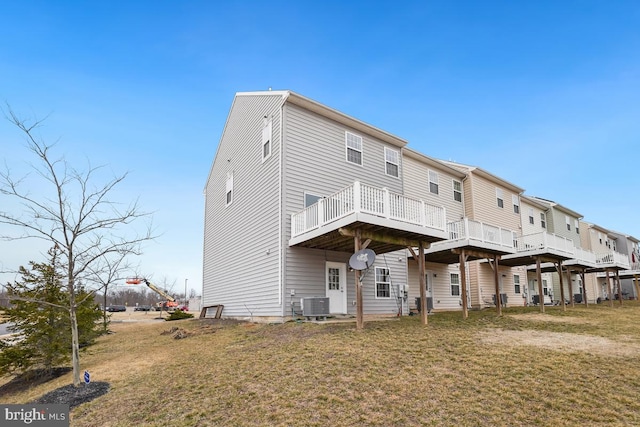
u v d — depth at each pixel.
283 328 9.83
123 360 8.55
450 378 5.46
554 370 5.71
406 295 14.02
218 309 15.69
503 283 20.95
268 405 4.85
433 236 10.54
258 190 13.44
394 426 4.17
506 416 4.32
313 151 12.77
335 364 6.17
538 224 25.66
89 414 5.21
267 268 12.20
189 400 5.27
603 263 22.30
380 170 14.65
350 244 11.41
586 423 4.13
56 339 9.42
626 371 5.65
